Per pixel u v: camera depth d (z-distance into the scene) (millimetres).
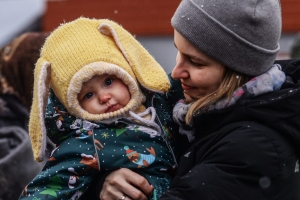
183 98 2211
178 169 1937
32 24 8523
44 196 1930
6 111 3443
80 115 2012
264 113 1799
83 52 1997
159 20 7629
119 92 2018
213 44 1860
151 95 2145
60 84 1996
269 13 1899
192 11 1887
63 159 1992
